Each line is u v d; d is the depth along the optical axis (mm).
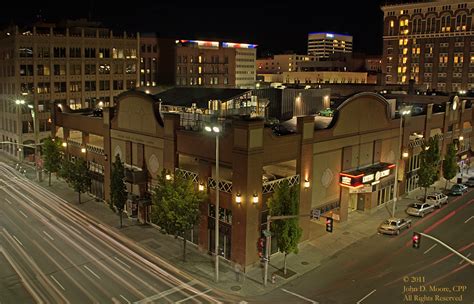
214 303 33000
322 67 192875
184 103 59188
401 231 48219
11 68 91375
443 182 70875
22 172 79250
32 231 47688
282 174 44750
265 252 37031
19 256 40875
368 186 49969
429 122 64438
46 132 94500
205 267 39594
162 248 43656
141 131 50219
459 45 158125
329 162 46844
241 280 37031
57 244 43969
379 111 53219
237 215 38844
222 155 40062
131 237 46312
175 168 45531
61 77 96125
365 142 51688
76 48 98188
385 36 178250
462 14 156375
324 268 39312
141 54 128625
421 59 168750
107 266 39094
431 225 50375
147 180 50469
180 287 35500
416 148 63094
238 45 182125
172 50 137375
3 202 58969
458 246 44188
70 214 53875
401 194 60375
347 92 107688
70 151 66750
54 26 105938
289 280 37062
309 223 44500
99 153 58938
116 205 49000
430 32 165000
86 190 59719
